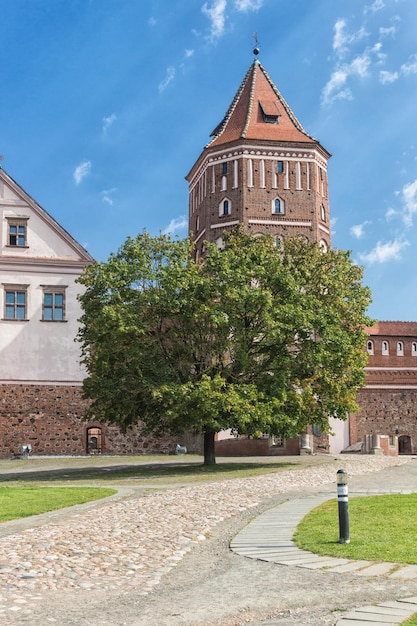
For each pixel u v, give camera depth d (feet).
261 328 118.83
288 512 58.18
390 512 53.42
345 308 128.36
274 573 36.70
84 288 170.09
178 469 115.75
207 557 42.11
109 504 68.18
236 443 164.96
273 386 115.14
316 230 199.11
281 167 200.23
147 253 119.14
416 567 36.11
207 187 203.10
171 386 110.52
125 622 29.32
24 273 168.45
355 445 191.31
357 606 30.07
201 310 113.19
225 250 123.24
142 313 114.93
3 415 163.43
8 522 57.62
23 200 171.22
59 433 165.37
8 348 165.68
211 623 29.01
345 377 125.08
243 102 213.87
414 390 217.56
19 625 28.91
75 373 167.84
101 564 39.93
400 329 222.89
